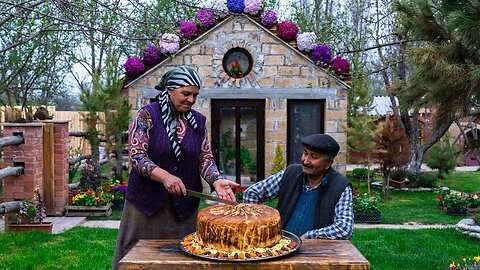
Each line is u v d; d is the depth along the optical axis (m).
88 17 6.37
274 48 12.24
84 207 9.59
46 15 4.82
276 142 12.41
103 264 6.04
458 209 10.61
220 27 12.14
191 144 3.10
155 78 12.12
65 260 6.22
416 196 13.58
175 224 3.11
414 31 7.07
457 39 6.80
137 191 3.05
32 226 7.66
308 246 2.45
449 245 7.59
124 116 11.86
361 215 9.76
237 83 12.27
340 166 12.39
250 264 2.14
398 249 7.30
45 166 9.38
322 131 12.54
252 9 12.09
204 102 12.27
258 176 12.55
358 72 11.63
